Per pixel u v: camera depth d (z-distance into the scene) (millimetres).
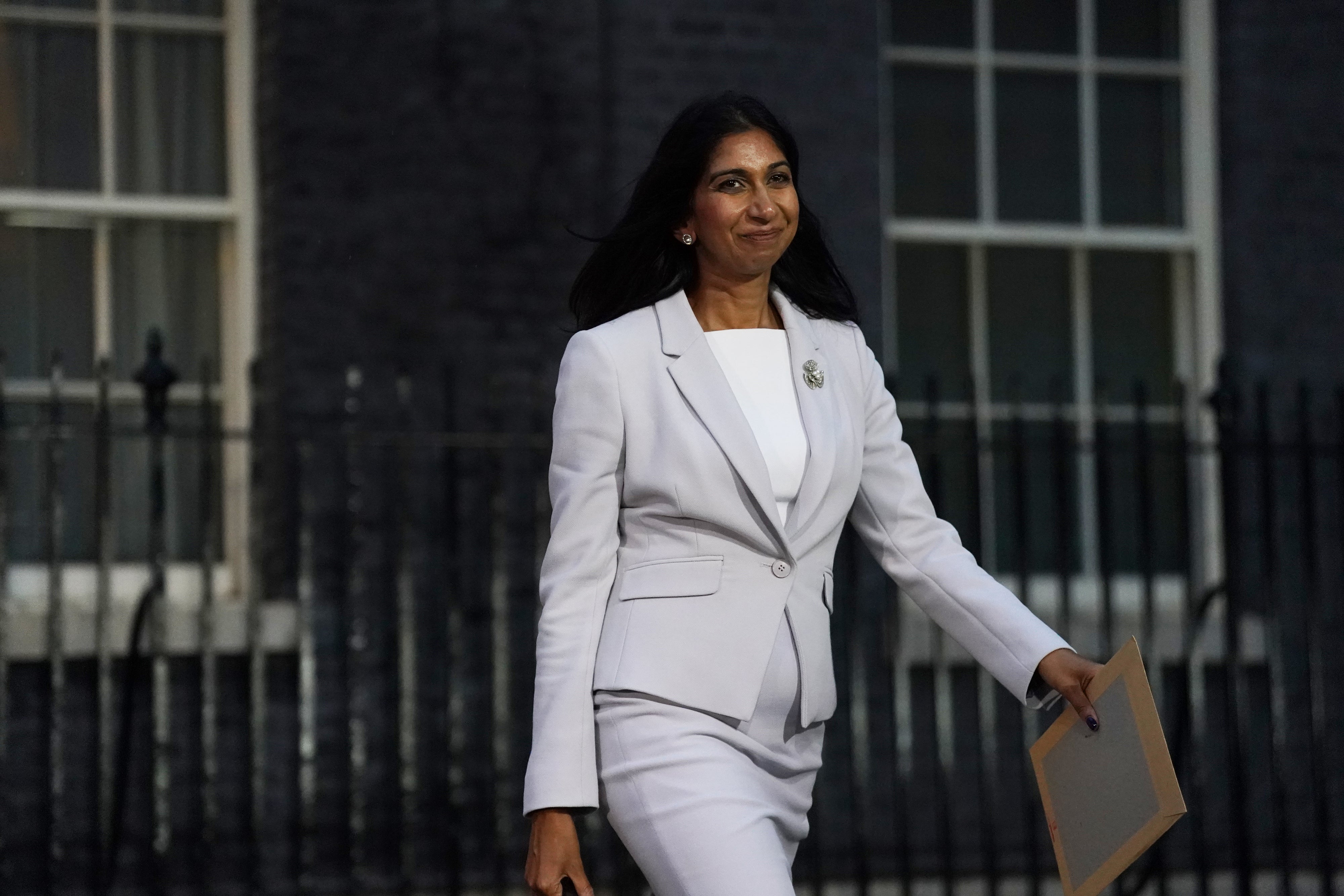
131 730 6324
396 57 7352
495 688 7020
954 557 3188
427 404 7234
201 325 7371
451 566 6699
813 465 3057
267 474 7121
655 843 2881
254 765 6668
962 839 7504
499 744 6664
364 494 7129
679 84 7562
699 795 2873
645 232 3215
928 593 3172
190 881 6723
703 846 2830
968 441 6949
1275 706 7051
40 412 7211
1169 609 8055
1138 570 8125
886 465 3254
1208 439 8148
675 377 3057
